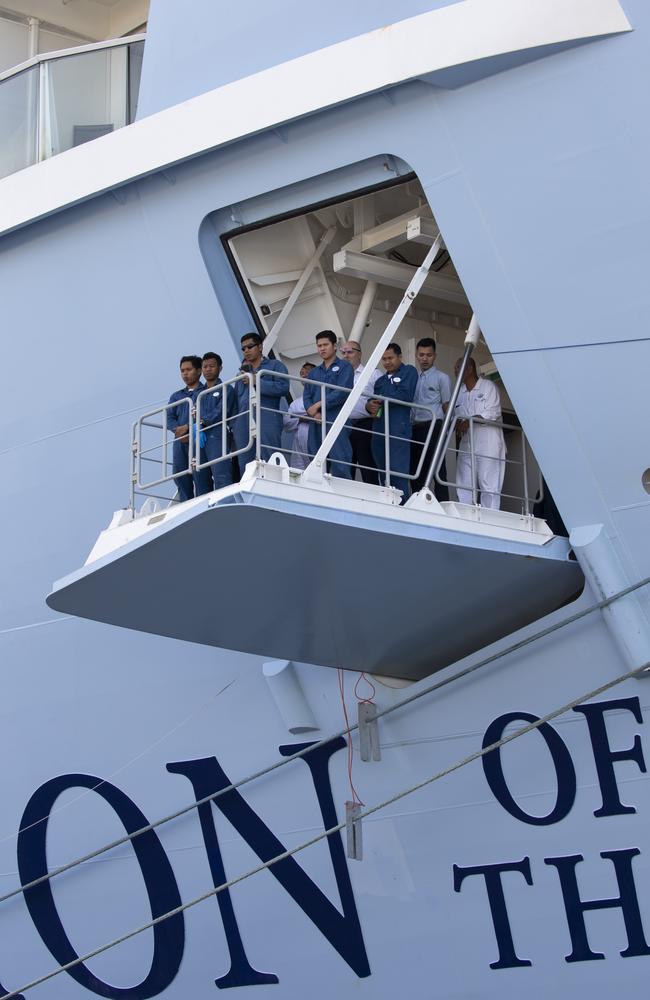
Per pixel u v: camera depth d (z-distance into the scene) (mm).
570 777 13719
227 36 16016
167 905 16203
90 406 17297
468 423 15398
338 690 15148
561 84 13680
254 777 14859
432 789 14438
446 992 14352
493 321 14125
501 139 13953
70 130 17984
